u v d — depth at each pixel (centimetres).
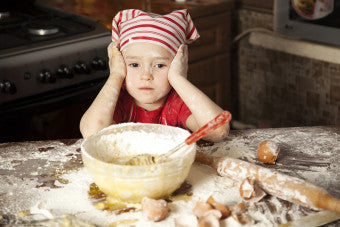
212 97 273
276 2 237
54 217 98
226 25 260
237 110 291
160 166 96
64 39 206
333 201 96
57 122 211
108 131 114
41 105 203
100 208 101
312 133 135
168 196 105
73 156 125
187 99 133
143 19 134
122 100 146
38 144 133
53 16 233
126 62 136
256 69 268
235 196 105
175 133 114
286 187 101
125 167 96
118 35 144
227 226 95
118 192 99
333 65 229
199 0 259
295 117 257
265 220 96
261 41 251
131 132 116
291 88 253
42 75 199
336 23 215
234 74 283
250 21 261
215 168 114
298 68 245
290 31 236
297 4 227
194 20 246
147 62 133
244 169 108
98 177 99
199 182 111
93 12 248
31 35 212
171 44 134
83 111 217
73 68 208
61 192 108
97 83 217
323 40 223
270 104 269
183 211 100
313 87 242
